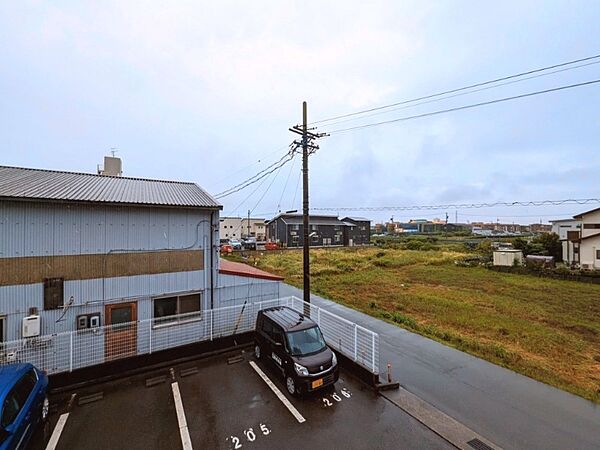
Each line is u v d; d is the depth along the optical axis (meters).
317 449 5.03
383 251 40.81
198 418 5.80
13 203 6.82
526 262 27.50
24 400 4.85
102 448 4.99
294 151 10.69
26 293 6.95
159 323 8.70
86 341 7.61
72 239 7.48
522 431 5.57
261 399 6.46
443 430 5.54
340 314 12.94
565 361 8.84
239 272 10.12
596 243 26.92
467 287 19.59
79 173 10.95
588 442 5.29
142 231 8.43
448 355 8.93
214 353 8.60
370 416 5.94
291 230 50.94
